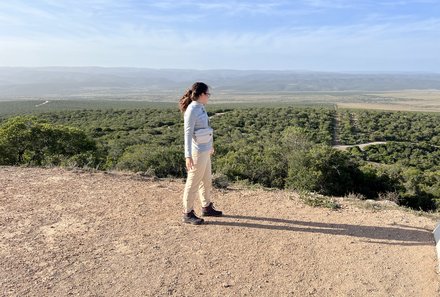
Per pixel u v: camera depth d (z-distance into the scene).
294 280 3.33
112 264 3.54
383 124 59.66
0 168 7.32
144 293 3.08
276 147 12.55
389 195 8.33
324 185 10.31
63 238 4.09
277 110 72.19
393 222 4.77
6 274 3.31
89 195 5.59
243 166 11.77
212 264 3.58
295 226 4.55
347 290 3.20
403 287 3.25
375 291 3.19
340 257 3.77
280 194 5.98
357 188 11.36
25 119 17.22
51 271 3.39
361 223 4.71
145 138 35.09
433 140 47.91
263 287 3.22
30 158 16.33
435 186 17.00
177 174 11.73
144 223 4.55
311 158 10.70
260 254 3.79
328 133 48.97
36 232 4.23
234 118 58.78
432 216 5.14
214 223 4.59
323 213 5.07
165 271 3.43
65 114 64.19
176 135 38.53
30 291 3.05
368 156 38.78
